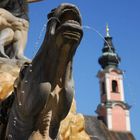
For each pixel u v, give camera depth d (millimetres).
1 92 8375
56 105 5867
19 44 10008
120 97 84125
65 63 5750
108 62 87812
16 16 10367
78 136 8695
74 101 9289
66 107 5859
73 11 5691
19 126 5941
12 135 6020
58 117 5930
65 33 5535
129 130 81312
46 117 5836
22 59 9617
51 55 5715
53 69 5738
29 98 5766
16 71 9055
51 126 5938
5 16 10094
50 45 5711
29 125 5840
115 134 79375
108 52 88688
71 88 5871
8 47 10094
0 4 10430
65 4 5703
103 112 83625
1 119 6578
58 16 5695
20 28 10188
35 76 5789
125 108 83062
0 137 6512
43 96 5684
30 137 5781
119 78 85812
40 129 5828
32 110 5734
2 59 9312
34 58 5918
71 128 8672
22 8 10555
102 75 86750
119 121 81875
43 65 5777
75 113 9094
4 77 8688
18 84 6086
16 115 6020
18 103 5980
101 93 86438
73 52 5699
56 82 5812
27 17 10586
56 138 5965
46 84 5715
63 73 5824
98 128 78562
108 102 83000
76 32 5543
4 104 6660
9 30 10062
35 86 5742
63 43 5590
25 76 5945
